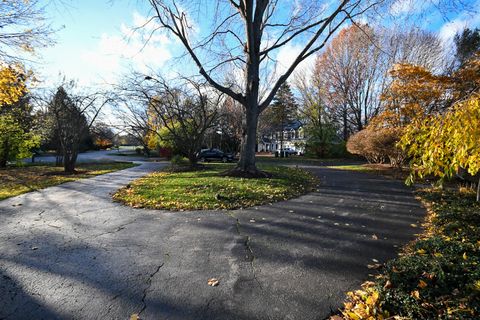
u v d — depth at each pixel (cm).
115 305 273
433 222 537
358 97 3231
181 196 755
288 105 4600
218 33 1220
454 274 278
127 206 686
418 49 2522
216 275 334
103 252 404
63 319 251
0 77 1016
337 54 3109
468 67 1199
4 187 1009
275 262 369
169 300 282
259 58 1174
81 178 1282
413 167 338
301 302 278
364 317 245
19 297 287
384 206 689
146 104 1794
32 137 2048
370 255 391
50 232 493
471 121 264
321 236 470
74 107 1620
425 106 1240
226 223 543
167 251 407
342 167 1928
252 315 257
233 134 3375
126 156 3838
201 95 1714
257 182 981
